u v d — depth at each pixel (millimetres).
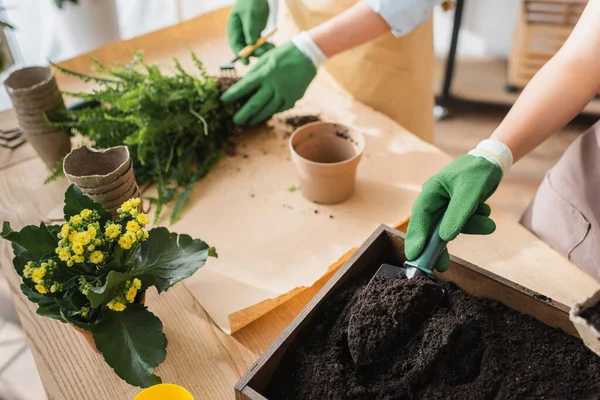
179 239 770
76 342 805
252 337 812
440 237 766
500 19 2500
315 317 739
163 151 1111
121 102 1047
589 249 991
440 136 2326
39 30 1829
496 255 914
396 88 1330
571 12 2188
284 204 1054
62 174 1052
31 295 700
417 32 1275
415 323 697
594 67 838
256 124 1255
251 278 897
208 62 1448
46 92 1034
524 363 668
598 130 959
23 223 1024
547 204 1064
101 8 1764
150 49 1488
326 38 1129
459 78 2551
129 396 734
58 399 731
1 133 1245
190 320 834
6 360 1524
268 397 677
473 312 717
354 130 1040
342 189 1018
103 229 737
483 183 812
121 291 687
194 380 753
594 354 676
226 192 1089
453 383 667
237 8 1224
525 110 885
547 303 699
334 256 936
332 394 659
